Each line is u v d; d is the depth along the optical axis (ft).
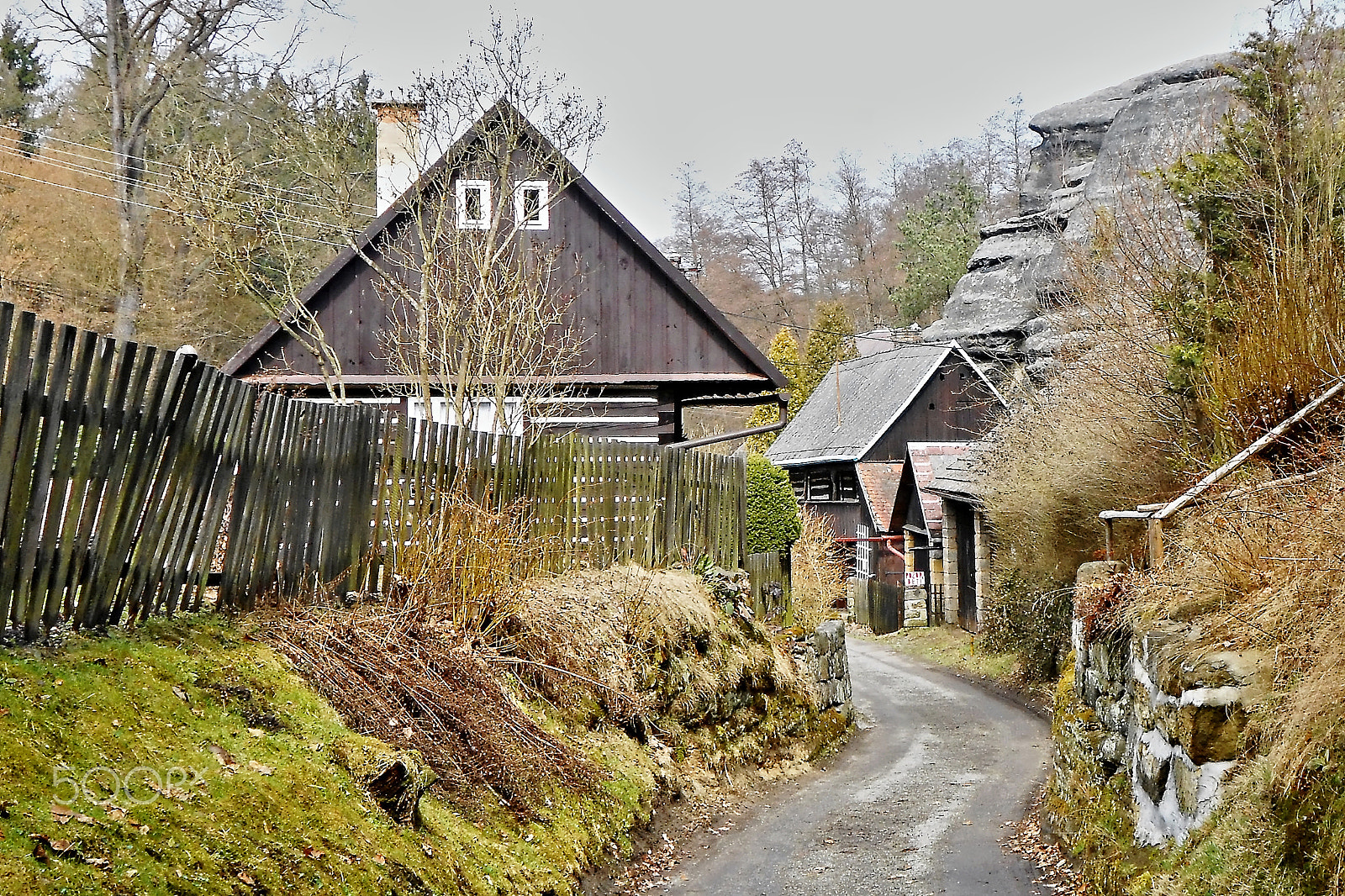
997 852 28.94
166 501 20.85
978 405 114.73
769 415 163.43
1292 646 18.70
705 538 45.68
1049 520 52.34
